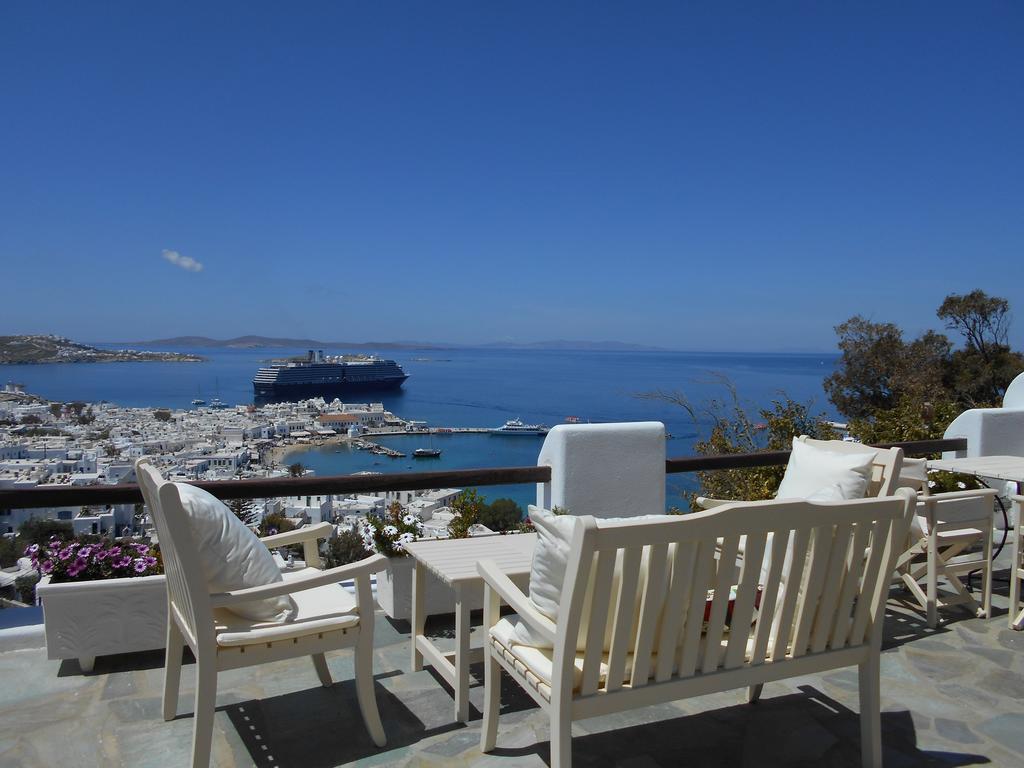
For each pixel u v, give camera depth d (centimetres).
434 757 212
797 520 178
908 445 489
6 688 256
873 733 203
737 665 186
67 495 292
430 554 265
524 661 184
